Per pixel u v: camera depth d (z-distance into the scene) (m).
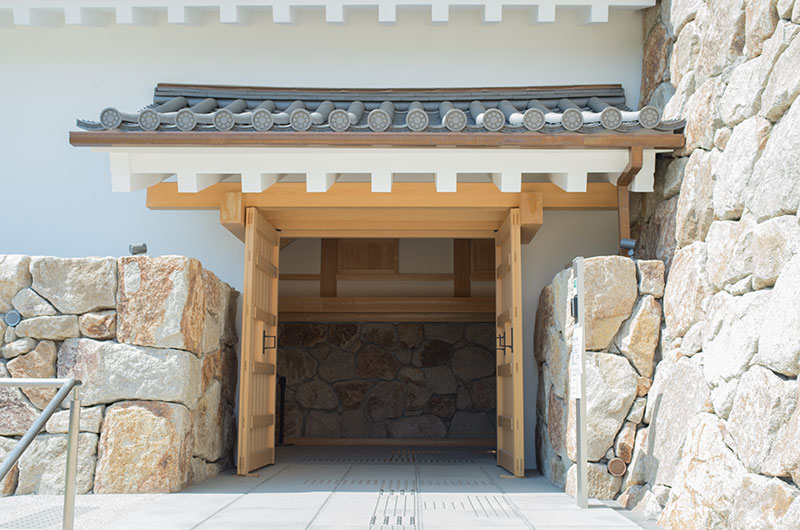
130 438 5.33
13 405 5.41
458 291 10.66
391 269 10.69
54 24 7.31
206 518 4.36
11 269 5.54
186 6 7.03
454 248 10.72
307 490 5.46
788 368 3.53
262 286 6.89
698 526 4.02
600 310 5.41
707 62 5.30
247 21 7.27
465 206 6.62
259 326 6.77
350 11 7.34
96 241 7.27
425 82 7.31
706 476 4.11
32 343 5.49
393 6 7.04
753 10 4.52
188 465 5.62
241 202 6.58
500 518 4.40
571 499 5.12
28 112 7.35
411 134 5.58
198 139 5.57
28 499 5.06
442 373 11.05
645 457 5.14
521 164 5.87
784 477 3.42
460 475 6.45
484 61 7.33
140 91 7.32
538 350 6.77
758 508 3.51
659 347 5.39
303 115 5.55
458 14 7.36
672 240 5.64
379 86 7.32
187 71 7.34
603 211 7.32
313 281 10.66
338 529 4.07
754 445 3.70
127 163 5.85
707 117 5.14
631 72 7.25
